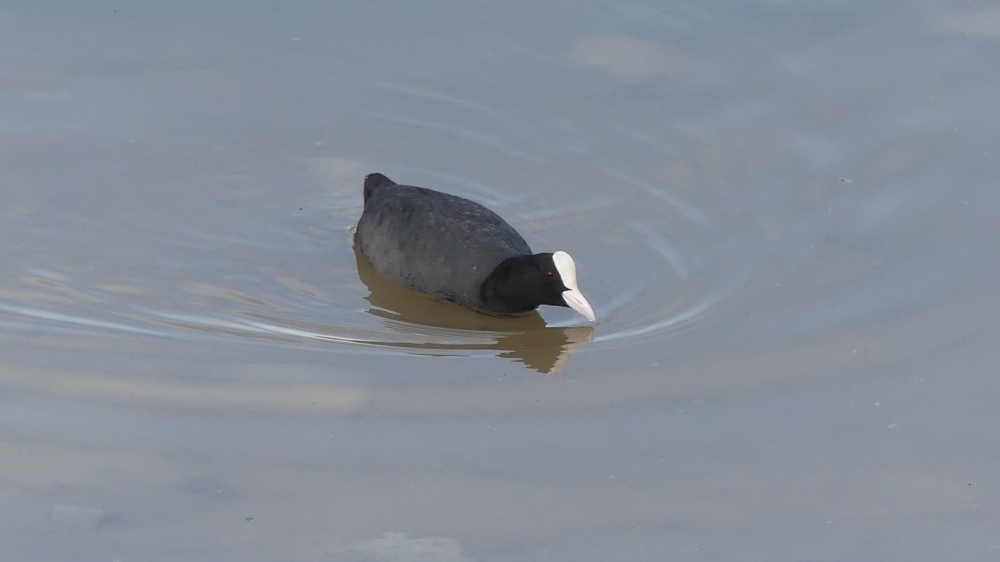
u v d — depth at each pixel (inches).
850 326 482.9
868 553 360.8
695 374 455.2
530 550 358.0
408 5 720.3
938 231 543.2
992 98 629.6
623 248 549.3
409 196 535.2
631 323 497.0
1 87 639.8
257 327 482.9
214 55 679.1
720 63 671.8
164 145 609.9
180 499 373.7
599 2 720.3
